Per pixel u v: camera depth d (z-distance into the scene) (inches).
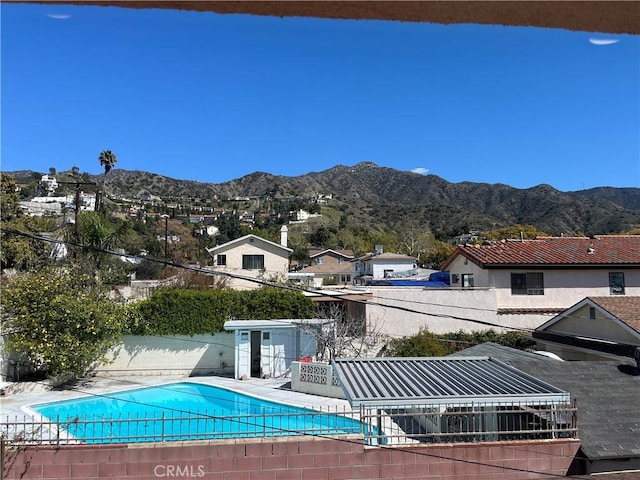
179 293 924.6
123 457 427.5
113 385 828.0
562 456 418.9
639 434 411.5
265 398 747.4
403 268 2204.7
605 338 642.8
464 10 51.8
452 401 416.8
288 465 434.3
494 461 426.9
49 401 718.5
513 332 953.5
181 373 922.7
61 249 1320.1
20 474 419.2
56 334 762.2
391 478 432.8
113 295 1001.5
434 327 1013.8
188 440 438.0
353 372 510.0
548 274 1023.0
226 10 52.4
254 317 944.3
